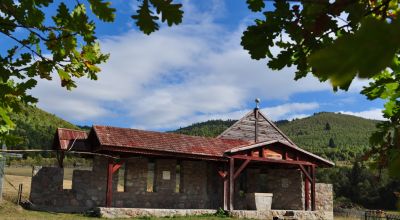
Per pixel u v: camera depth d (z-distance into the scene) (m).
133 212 18.06
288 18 1.51
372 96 1.96
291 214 19.91
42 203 18.69
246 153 21.20
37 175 18.83
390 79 1.87
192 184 22.58
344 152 86.44
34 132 55.81
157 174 21.70
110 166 18.67
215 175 23.45
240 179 24.62
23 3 1.96
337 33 1.34
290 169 23.84
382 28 0.48
